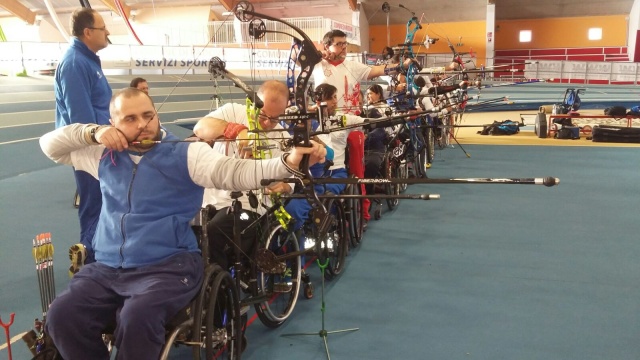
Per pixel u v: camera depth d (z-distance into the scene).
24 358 2.74
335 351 2.83
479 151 8.75
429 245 4.41
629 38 24.25
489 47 24.38
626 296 3.39
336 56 4.87
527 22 25.62
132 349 1.90
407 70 5.71
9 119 10.27
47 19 23.92
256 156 2.56
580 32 25.11
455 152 8.70
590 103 14.77
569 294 3.44
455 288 3.57
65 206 5.60
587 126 10.25
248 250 2.78
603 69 21.81
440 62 22.30
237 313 2.44
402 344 2.88
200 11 22.31
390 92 6.47
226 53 16.80
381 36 25.64
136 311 1.90
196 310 2.08
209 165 2.14
